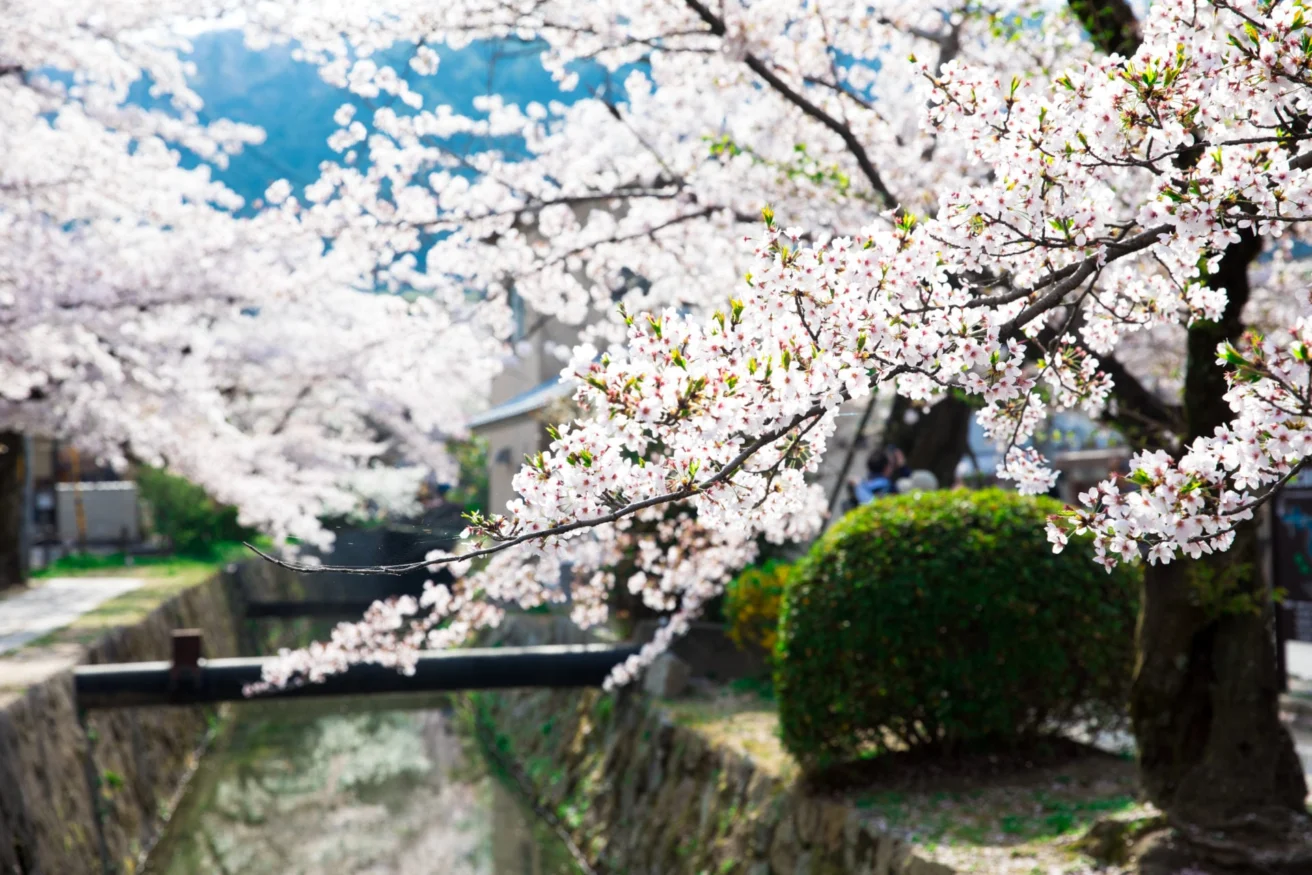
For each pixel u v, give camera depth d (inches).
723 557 300.5
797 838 279.7
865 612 269.6
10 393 507.5
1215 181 94.7
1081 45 289.9
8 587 818.2
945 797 262.5
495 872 436.1
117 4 380.5
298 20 275.0
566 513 95.7
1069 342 124.1
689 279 319.9
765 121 315.9
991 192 101.7
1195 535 93.8
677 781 375.9
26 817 335.9
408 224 302.4
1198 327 199.8
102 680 432.5
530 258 316.8
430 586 304.7
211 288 486.3
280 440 726.5
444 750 674.8
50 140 410.6
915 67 109.0
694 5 259.4
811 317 98.1
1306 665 418.0
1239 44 97.9
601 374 94.4
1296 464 93.2
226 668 436.8
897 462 419.2
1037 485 112.2
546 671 445.4
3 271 451.8
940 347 97.8
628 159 324.5
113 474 1541.6
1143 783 222.7
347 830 508.4
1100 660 270.4
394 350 331.3
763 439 95.6
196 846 494.6
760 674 452.1
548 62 295.3
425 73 283.6
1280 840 202.4
